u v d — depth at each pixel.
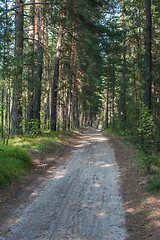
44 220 4.73
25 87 10.98
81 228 4.40
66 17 14.74
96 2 12.54
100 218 4.86
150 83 9.83
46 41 22.69
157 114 15.61
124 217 4.86
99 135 26.66
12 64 9.77
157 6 16.28
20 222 4.59
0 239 3.89
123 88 21.23
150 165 7.54
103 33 14.46
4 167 6.92
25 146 10.88
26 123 13.99
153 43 16.25
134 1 17.81
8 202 5.55
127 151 12.58
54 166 9.73
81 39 18.23
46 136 15.59
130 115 8.30
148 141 7.14
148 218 4.48
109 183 7.45
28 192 6.44
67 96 29.33
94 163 10.55
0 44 9.45
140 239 3.88
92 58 20.64
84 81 24.30
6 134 9.84
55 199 5.99
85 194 6.41
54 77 18.53
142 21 17.81
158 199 5.18
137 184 6.74
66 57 19.88
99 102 43.59
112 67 28.58
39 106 15.49
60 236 4.08
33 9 15.60
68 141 17.56
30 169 8.62
